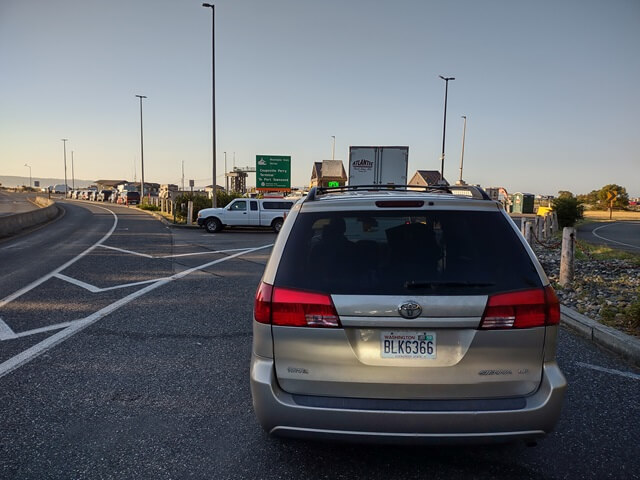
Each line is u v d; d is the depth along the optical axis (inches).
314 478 112.9
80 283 354.9
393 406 99.8
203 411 146.6
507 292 100.6
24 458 120.0
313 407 100.3
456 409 99.0
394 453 124.0
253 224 940.0
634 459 121.4
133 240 709.9
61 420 140.1
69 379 170.7
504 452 124.6
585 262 473.1
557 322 103.5
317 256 106.3
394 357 100.5
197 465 117.6
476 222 108.0
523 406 99.7
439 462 120.0
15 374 175.0
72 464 117.6
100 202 2687.0
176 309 273.9
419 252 104.2
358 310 99.3
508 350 100.3
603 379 173.3
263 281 109.4
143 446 126.2
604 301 285.7
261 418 104.3
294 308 102.3
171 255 536.1
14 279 370.9
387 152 823.1
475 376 100.5
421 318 98.2
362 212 109.7
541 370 103.2
